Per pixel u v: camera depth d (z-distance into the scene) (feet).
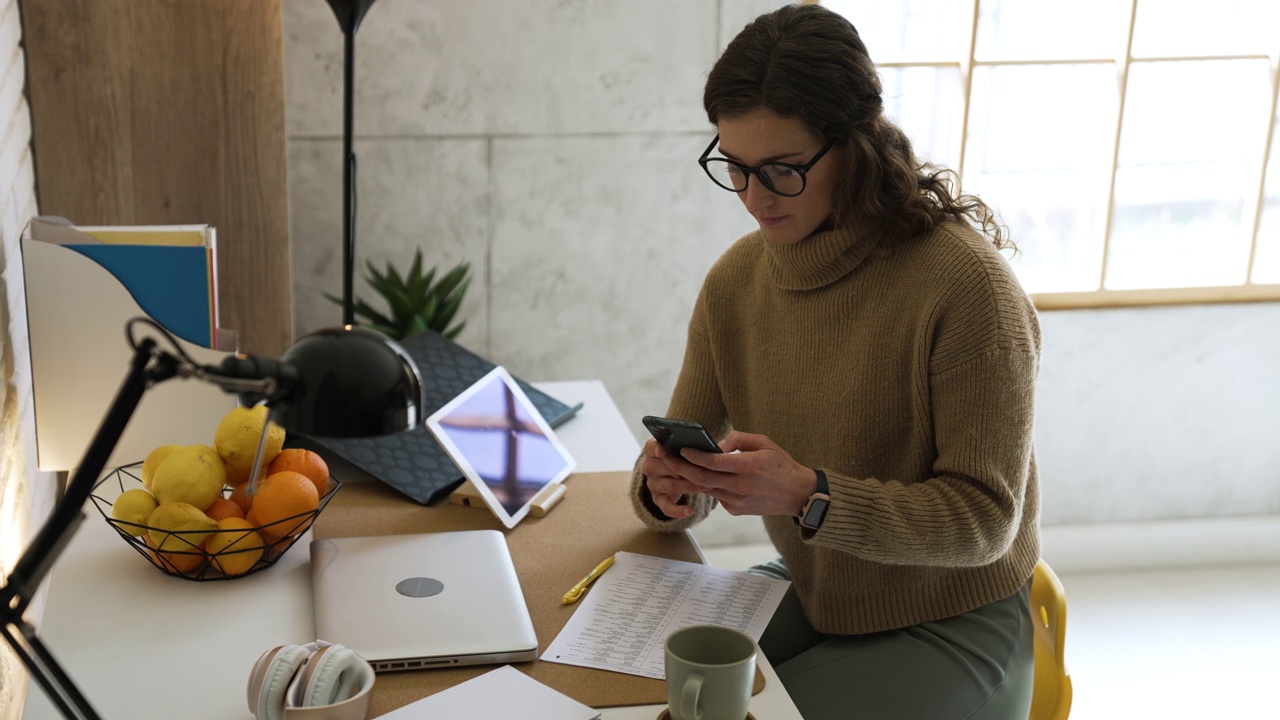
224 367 2.64
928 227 4.56
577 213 9.30
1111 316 10.12
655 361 9.82
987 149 9.73
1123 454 10.50
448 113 8.85
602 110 9.09
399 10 8.57
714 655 3.43
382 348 3.27
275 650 3.34
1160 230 10.20
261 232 6.74
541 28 8.81
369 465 5.17
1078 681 8.84
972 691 4.48
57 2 6.22
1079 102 9.71
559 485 5.24
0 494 4.75
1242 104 9.98
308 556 4.45
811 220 4.57
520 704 3.43
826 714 4.30
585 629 3.96
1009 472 4.34
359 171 8.81
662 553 4.66
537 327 9.50
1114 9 9.53
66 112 6.35
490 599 4.01
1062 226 10.00
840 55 4.27
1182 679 8.89
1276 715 8.46
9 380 5.18
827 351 4.78
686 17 9.01
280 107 6.62
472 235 9.16
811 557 4.98
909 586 4.71
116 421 2.50
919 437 4.58
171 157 6.55
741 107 4.31
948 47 9.38
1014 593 4.85
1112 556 10.62
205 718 3.38
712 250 9.62
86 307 5.03
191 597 4.10
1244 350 10.38
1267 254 10.46
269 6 6.48
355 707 3.19
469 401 5.19
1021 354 4.35
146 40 6.38
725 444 4.25
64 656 3.68
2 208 5.17
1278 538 10.71
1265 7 9.78
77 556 4.40
